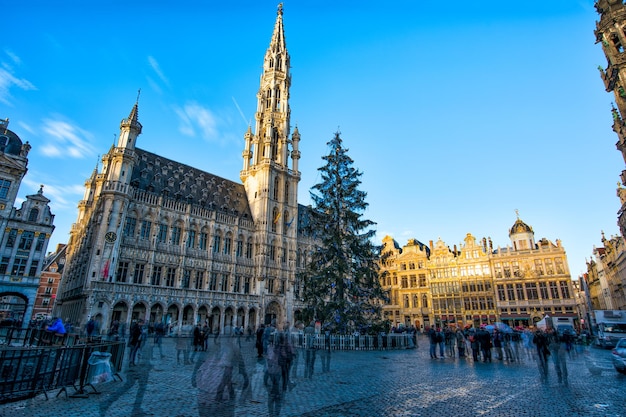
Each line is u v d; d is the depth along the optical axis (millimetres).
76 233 64500
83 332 39500
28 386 10367
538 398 11273
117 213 47688
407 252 79438
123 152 50156
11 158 50000
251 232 65812
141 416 8883
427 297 74312
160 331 25422
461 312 69562
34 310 83062
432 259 75750
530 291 64125
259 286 61969
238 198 71312
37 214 52656
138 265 49312
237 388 12258
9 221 50156
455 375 15984
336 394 11633
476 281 69688
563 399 11141
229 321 55875
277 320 63469
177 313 50312
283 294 64812
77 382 12156
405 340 33031
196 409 9539
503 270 67625
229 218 62844
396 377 15273
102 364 12648
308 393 11742
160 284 50906
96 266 44312
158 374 15195
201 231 58062
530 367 19250
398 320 76062
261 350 21266
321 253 32594
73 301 48281
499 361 22219
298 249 72062
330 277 30703
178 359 19172
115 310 44625
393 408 9844
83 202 67688
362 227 33500
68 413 9195
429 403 10469
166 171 61188
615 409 9883
